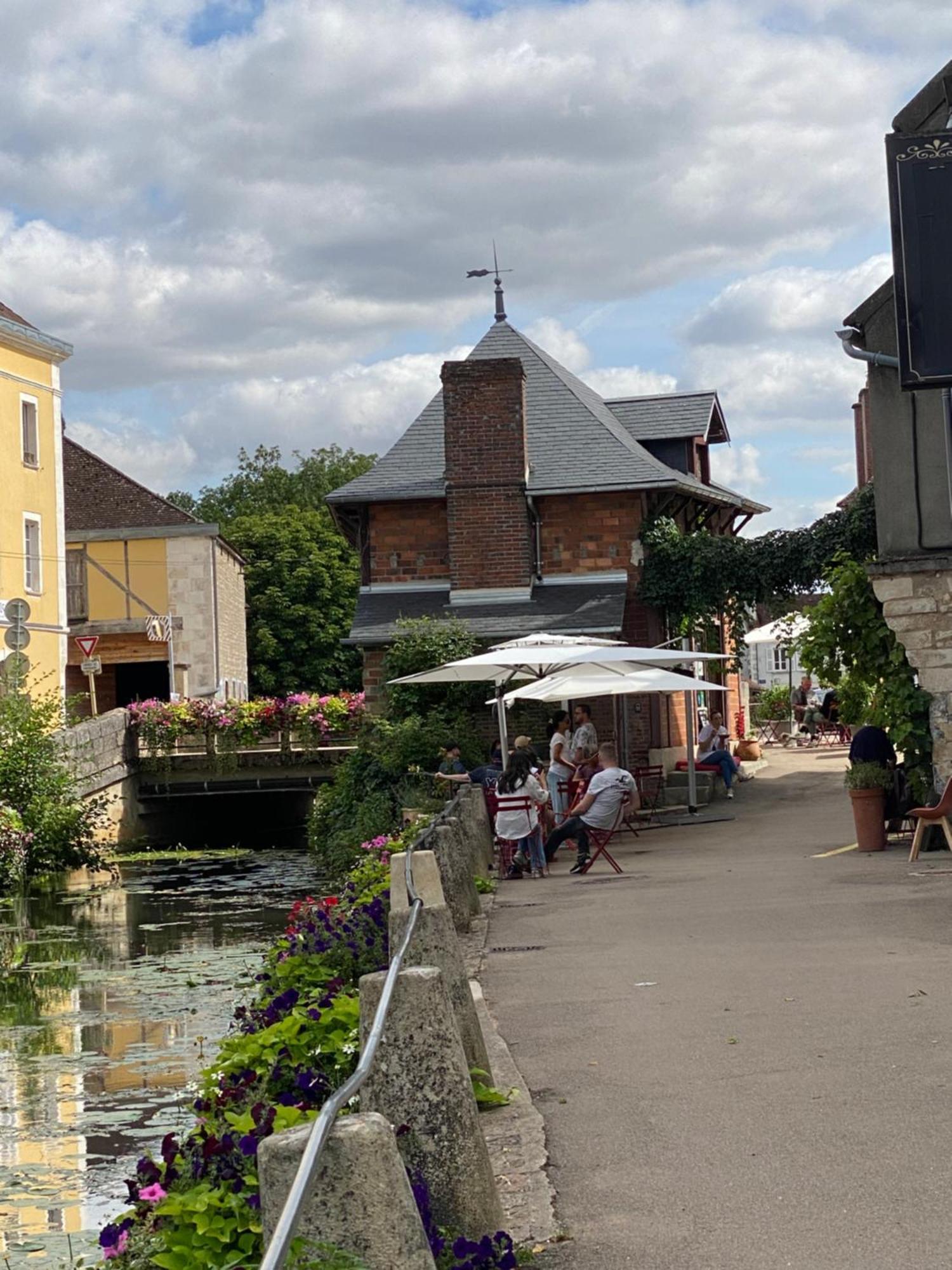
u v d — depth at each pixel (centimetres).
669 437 3350
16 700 2973
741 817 2427
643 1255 502
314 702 3491
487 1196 528
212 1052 1222
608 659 2145
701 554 2953
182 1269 482
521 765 1803
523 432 2992
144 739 3506
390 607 3041
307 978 1012
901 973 951
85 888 2641
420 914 725
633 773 2722
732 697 3666
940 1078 693
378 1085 527
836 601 1778
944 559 1717
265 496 9019
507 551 2983
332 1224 379
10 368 4016
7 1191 870
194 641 5175
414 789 2672
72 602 5159
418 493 3041
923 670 1730
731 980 975
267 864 2981
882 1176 562
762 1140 619
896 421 1756
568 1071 762
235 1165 539
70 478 5319
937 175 1288
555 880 1752
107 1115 1034
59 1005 1471
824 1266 479
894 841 1820
